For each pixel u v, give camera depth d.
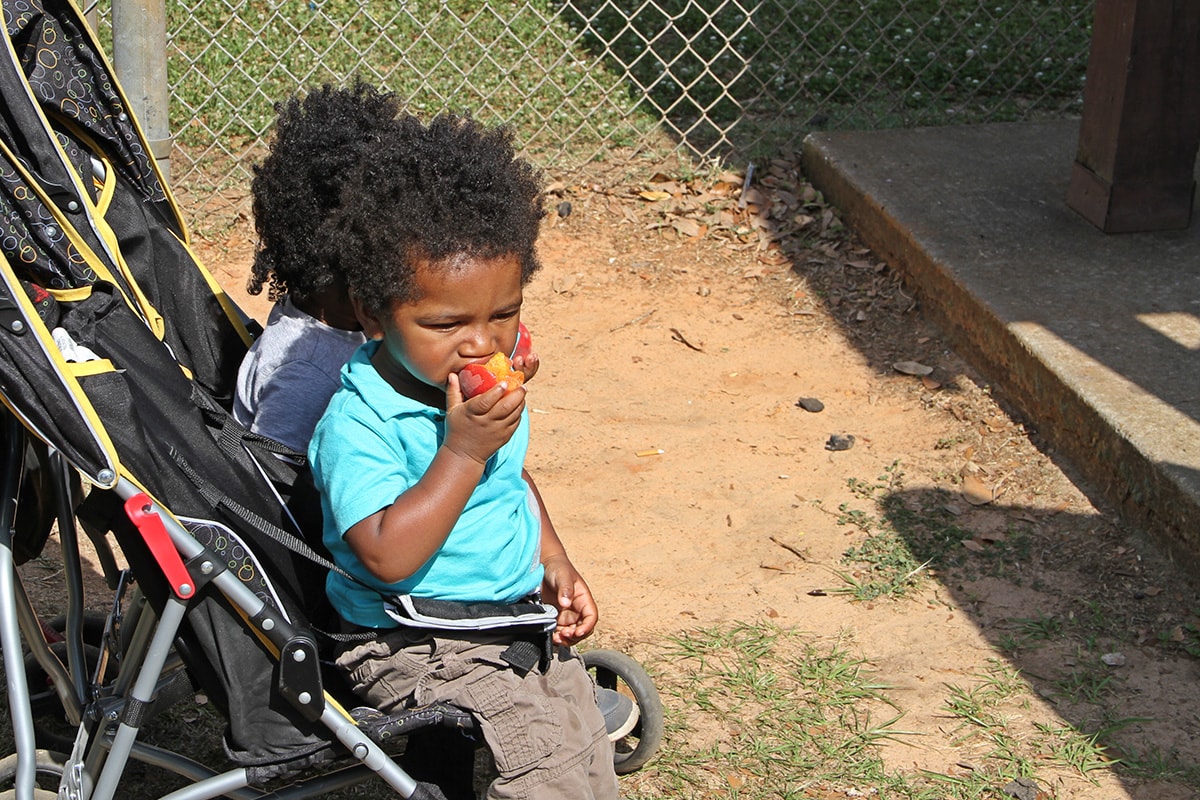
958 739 3.40
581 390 5.21
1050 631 3.80
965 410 4.92
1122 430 4.18
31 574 4.02
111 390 2.41
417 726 2.49
